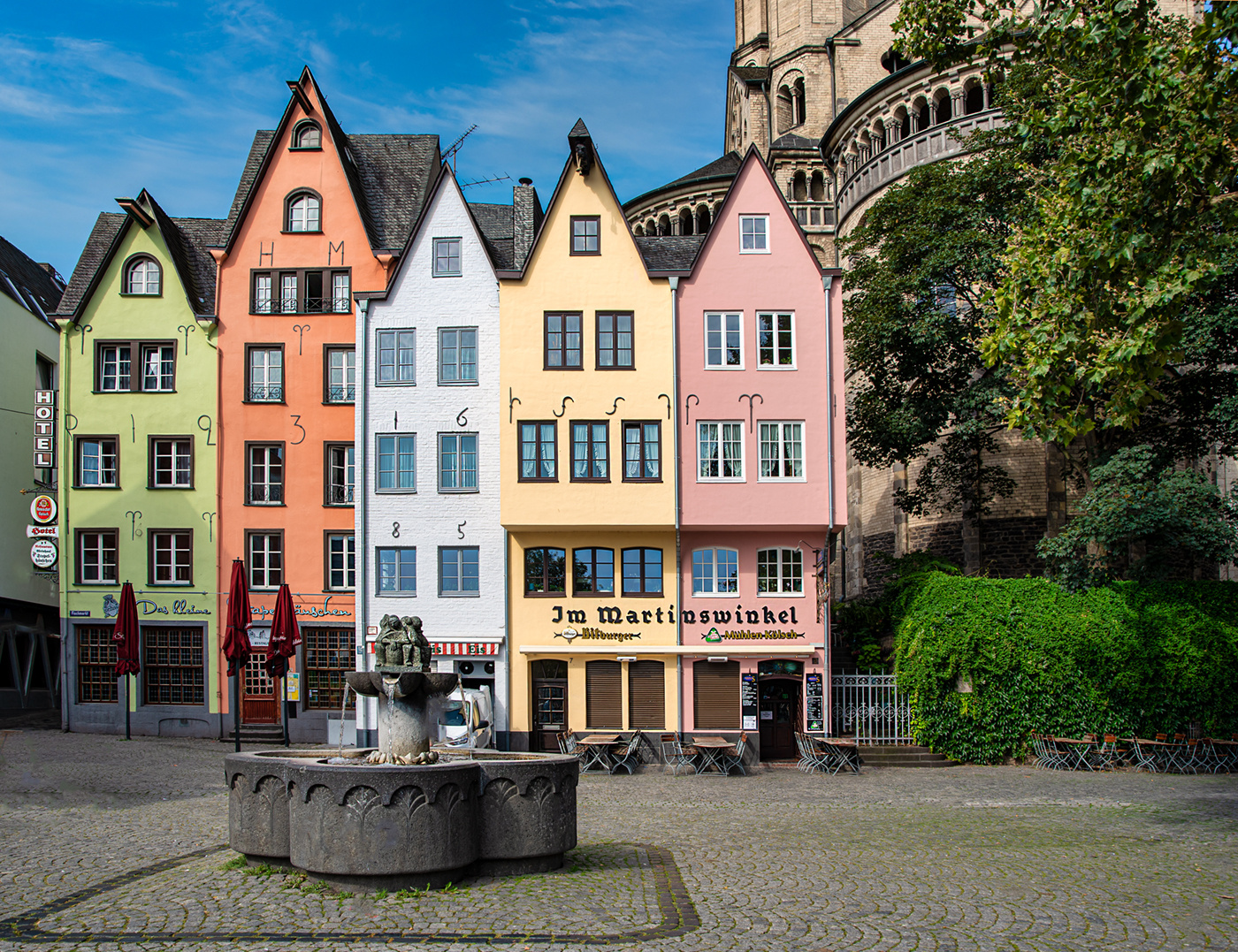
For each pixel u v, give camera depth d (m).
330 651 33.78
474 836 12.84
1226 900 12.27
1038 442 39.41
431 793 12.25
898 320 32.22
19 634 40.44
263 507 34.34
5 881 13.12
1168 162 14.84
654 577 31.03
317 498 34.31
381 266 35.00
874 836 16.84
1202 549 28.41
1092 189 15.95
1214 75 15.00
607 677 30.84
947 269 31.69
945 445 36.59
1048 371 16.67
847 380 43.72
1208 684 27.58
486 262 32.28
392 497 31.70
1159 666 27.77
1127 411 16.44
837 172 52.25
